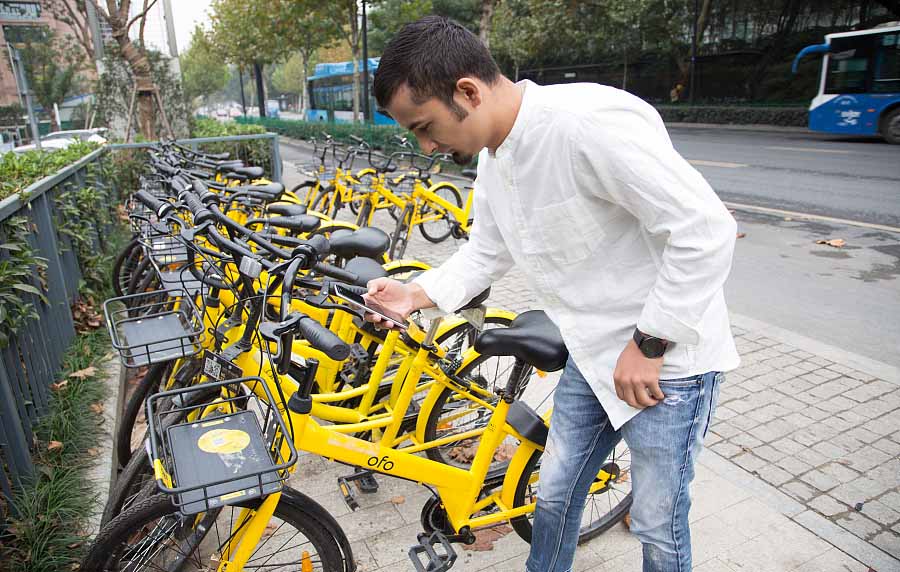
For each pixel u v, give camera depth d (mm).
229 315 2385
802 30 23234
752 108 21531
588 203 1534
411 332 2535
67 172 4629
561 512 1970
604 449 1935
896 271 5891
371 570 2410
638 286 1612
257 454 1724
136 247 4723
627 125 1414
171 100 11789
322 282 2203
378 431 2686
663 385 1604
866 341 4445
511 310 5062
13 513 2424
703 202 1405
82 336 4102
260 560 2322
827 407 3525
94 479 2738
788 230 7352
